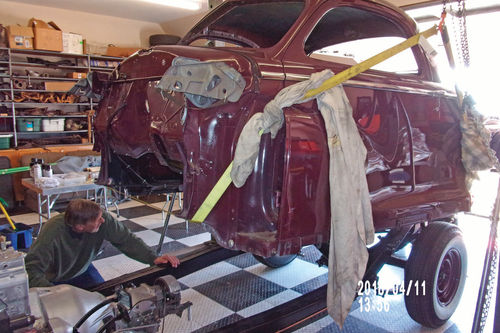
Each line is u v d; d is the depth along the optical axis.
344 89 2.00
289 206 1.70
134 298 1.53
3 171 4.56
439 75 2.72
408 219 2.28
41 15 8.51
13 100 7.49
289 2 2.25
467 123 2.56
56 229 2.31
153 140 1.86
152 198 6.85
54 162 5.84
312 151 1.75
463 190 2.72
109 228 2.50
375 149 2.15
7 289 1.30
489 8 4.62
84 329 1.52
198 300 3.09
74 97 8.53
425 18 5.25
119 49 8.92
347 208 1.72
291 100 1.65
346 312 1.70
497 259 1.90
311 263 3.89
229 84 1.64
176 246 4.43
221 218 1.79
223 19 2.53
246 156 1.63
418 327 2.73
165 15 9.25
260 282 3.43
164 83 1.66
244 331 1.82
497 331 1.77
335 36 2.85
